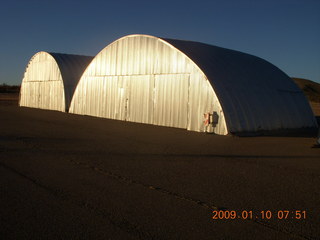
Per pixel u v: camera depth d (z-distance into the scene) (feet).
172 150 38.96
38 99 119.03
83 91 90.84
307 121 69.41
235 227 17.11
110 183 24.44
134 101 73.87
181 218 18.10
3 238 15.39
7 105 134.82
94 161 31.91
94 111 86.38
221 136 53.16
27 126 61.46
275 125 61.26
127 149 38.91
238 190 23.48
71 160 32.09
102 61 83.92
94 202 20.27
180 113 62.95
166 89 66.13
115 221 17.47
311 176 28.14
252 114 58.39
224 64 65.92
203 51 68.39
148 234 16.03
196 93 59.88
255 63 76.18
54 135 49.67
